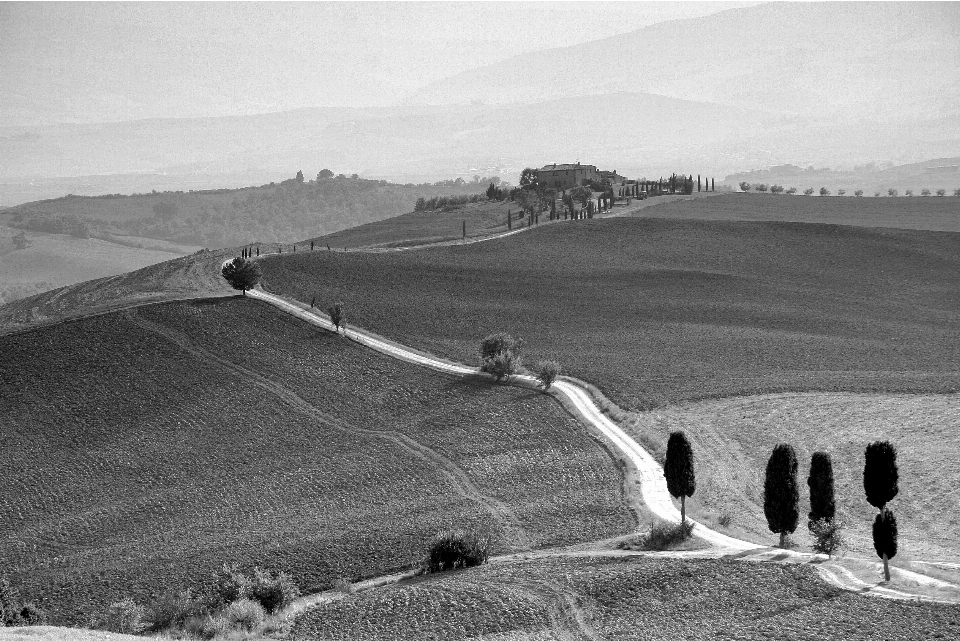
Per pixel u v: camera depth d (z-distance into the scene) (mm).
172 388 147375
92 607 88500
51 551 104500
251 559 94750
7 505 116750
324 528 102625
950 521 96312
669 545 87750
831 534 81062
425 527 99625
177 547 101688
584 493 107562
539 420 132250
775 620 64812
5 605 86875
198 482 119938
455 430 130750
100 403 142750
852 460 114125
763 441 122062
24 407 141750
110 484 121000
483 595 72562
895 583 70562
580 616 69312
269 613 78875
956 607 64125
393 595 74688
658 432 126000
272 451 127750
